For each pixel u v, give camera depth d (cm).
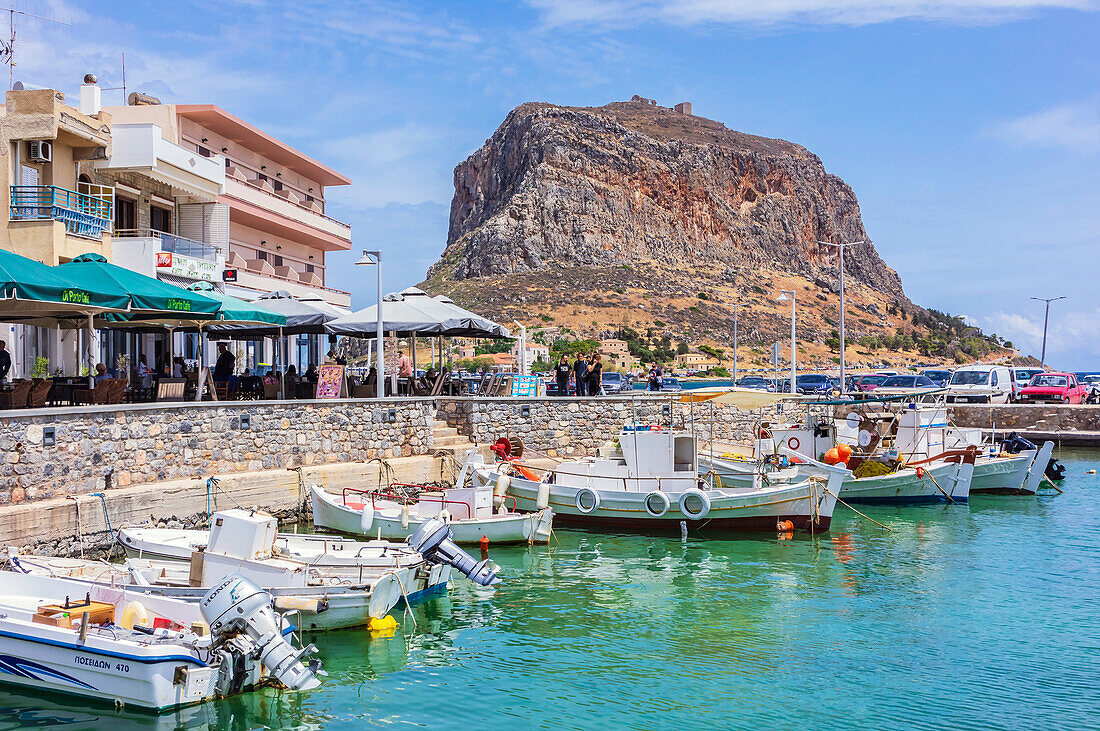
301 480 2394
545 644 1466
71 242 2845
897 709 1212
